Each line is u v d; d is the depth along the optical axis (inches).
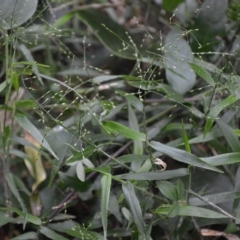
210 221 60.3
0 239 66.2
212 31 67.2
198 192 61.3
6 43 59.8
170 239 60.2
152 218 58.6
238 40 66.3
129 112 63.6
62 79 74.2
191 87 65.3
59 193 64.7
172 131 64.6
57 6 74.1
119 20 82.2
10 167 69.5
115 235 60.1
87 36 77.7
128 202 55.9
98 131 66.7
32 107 61.2
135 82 61.8
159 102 68.2
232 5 69.4
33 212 64.1
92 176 63.9
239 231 61.6
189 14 71.1
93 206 63.8
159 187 56.6
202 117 61.7
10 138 61.1
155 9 73.3
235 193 57.5
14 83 60.8
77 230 59.9
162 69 70.4
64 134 64.6
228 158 57.3
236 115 61.3
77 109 66.2
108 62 76.7
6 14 61.6
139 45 71.2
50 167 68.5
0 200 64.5
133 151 62.2
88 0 80.4
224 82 63.1
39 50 76.4
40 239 63.4
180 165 66.2
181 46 65.6
